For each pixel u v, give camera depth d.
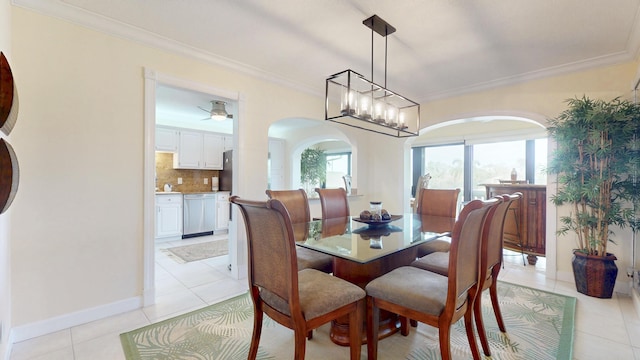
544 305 2.51
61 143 2.12
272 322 2.22
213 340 1.97
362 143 5.05
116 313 2.35
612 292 2.65
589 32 2.39
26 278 1.98
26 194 1.98
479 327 1.78
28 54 1.99
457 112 4.04
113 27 2.32
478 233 1.60
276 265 1.43
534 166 5.02
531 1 1.97
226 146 6.38
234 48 2.77
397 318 2.08
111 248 2.34
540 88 3.33
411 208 5.75
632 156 2.56
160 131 5.43
